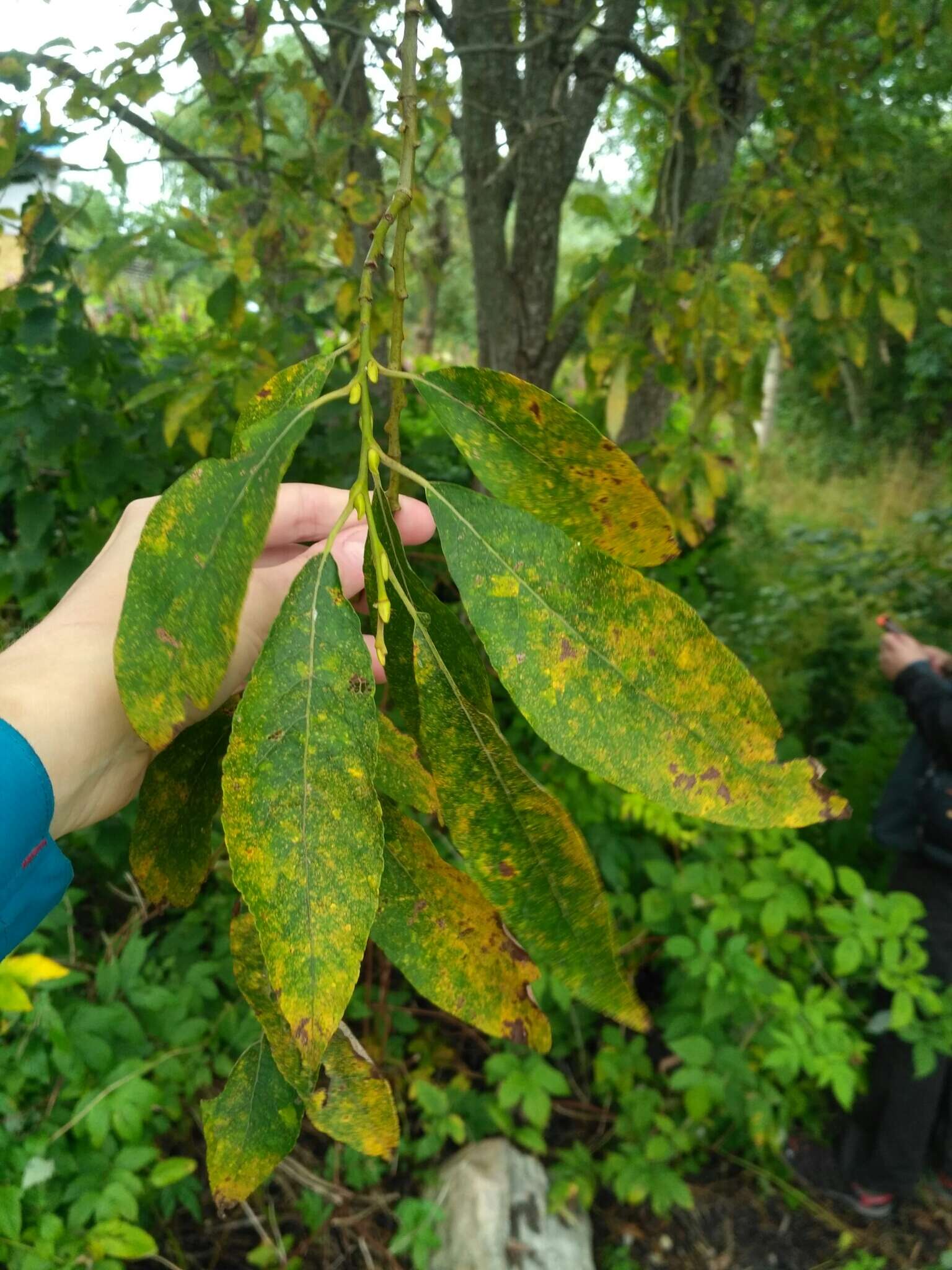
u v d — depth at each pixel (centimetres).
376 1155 26
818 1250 109
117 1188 75
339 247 85
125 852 99
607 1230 109
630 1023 24
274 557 37
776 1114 107
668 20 104
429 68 80
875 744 151
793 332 315
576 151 119
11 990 63
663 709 22
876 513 385
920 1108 103
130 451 101
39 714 30
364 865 20
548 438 24
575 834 24
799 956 109
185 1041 89
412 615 24
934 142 252
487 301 128
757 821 21
